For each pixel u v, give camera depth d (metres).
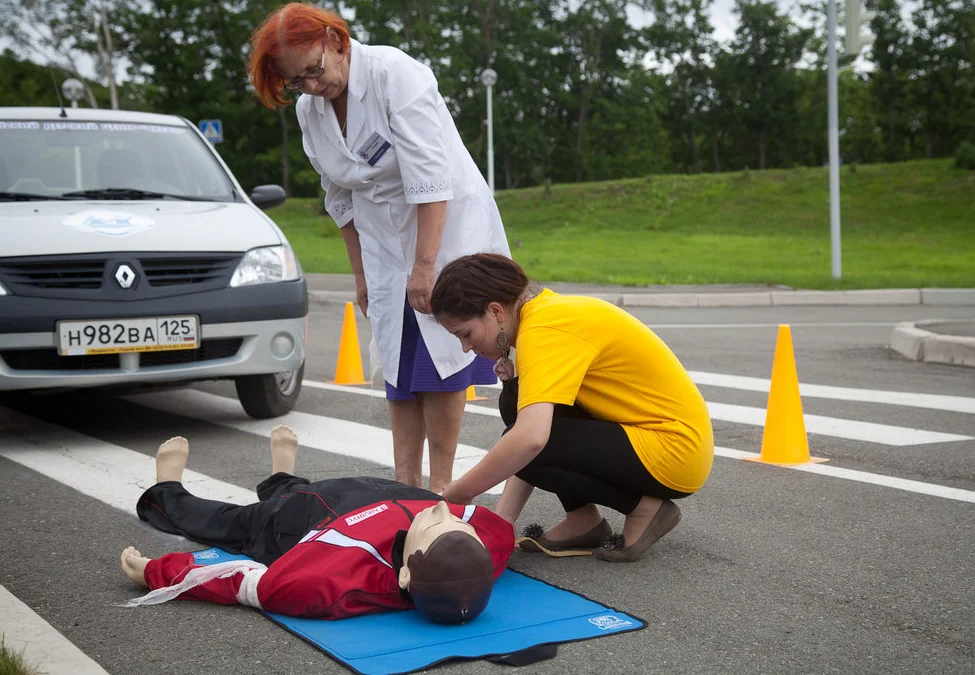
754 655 2.79
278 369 6.19
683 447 3.51
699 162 86.31
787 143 86.25
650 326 12.48
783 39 81.88
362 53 3.91
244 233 6.24
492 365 4.36
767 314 14.22
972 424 6.24
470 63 69.44
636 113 76.69
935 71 78.44
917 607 3.19
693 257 26.55
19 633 2.92
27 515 4.33
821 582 3.43
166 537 3.96
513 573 3.51
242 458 5.47
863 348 10.13
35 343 5.51
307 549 3.08
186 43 64.31
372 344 4.36
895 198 39.28
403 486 3.41
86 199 6.41
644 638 2.91
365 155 3.99
